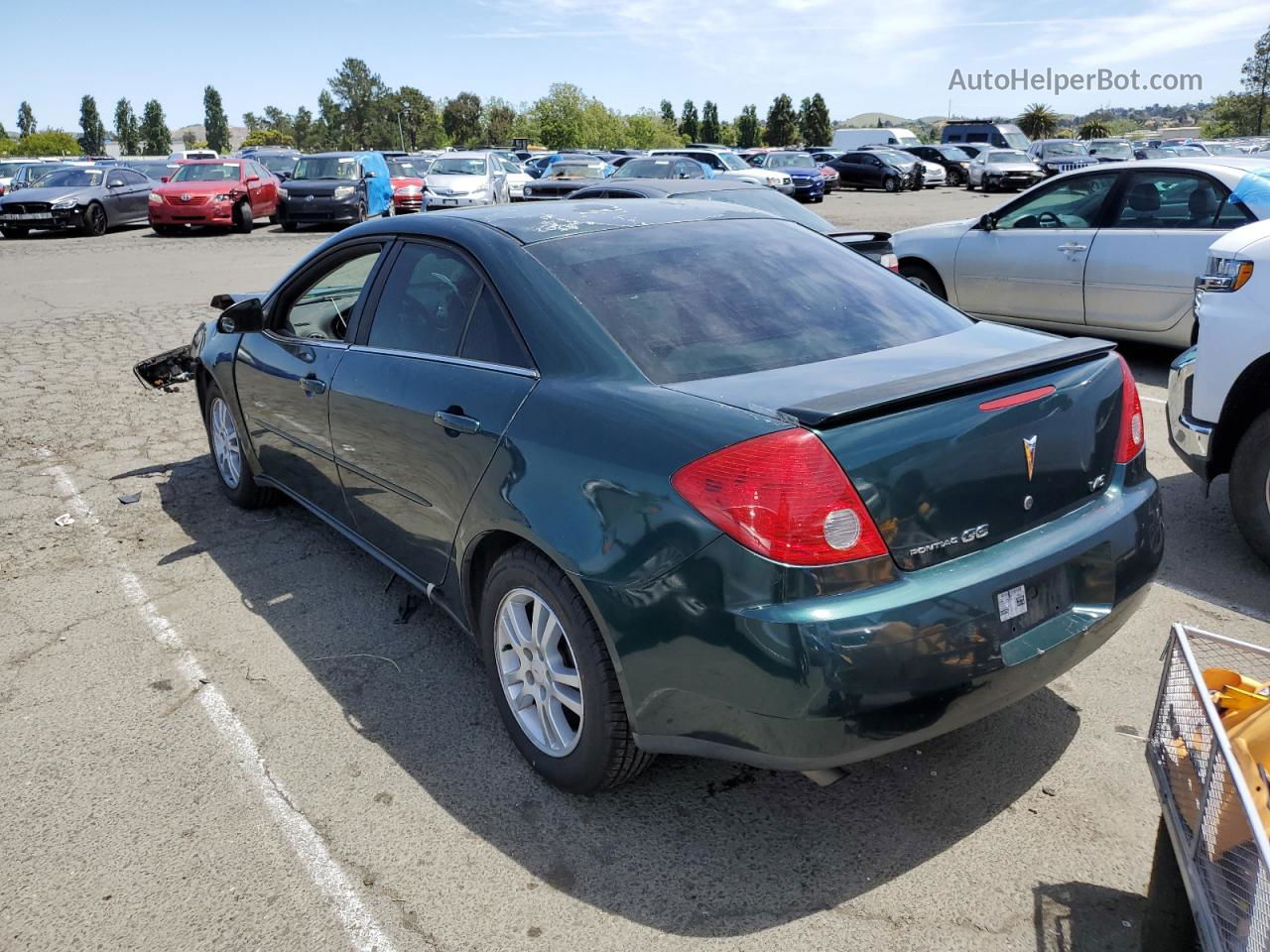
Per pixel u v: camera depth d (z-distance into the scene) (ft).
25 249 60.85
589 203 12.08
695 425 7.80
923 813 8.94
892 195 109.29
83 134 472.85
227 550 15.35
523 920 7.82
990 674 7.68
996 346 9.55
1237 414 13.65
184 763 9.97
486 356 9.99
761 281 10.28
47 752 10.19
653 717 8.03
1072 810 8.91
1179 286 22.89
